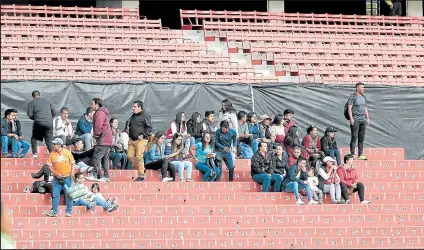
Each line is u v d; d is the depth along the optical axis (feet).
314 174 179.52
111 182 171.53
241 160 187.93
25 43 247.50
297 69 257.14
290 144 180.34
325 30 277.03
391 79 260.01
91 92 211.20
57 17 281.95
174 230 160.56
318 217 171.01
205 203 172.86
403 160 197.57
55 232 155.74
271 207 171.22
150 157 176.55
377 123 222.48
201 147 180.75
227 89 217.15
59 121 182.19
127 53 248.52
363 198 176.65
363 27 280.51
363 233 169.68
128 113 212.84
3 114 206.90
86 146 180.45
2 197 162.91
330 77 256.73
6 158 178.91
